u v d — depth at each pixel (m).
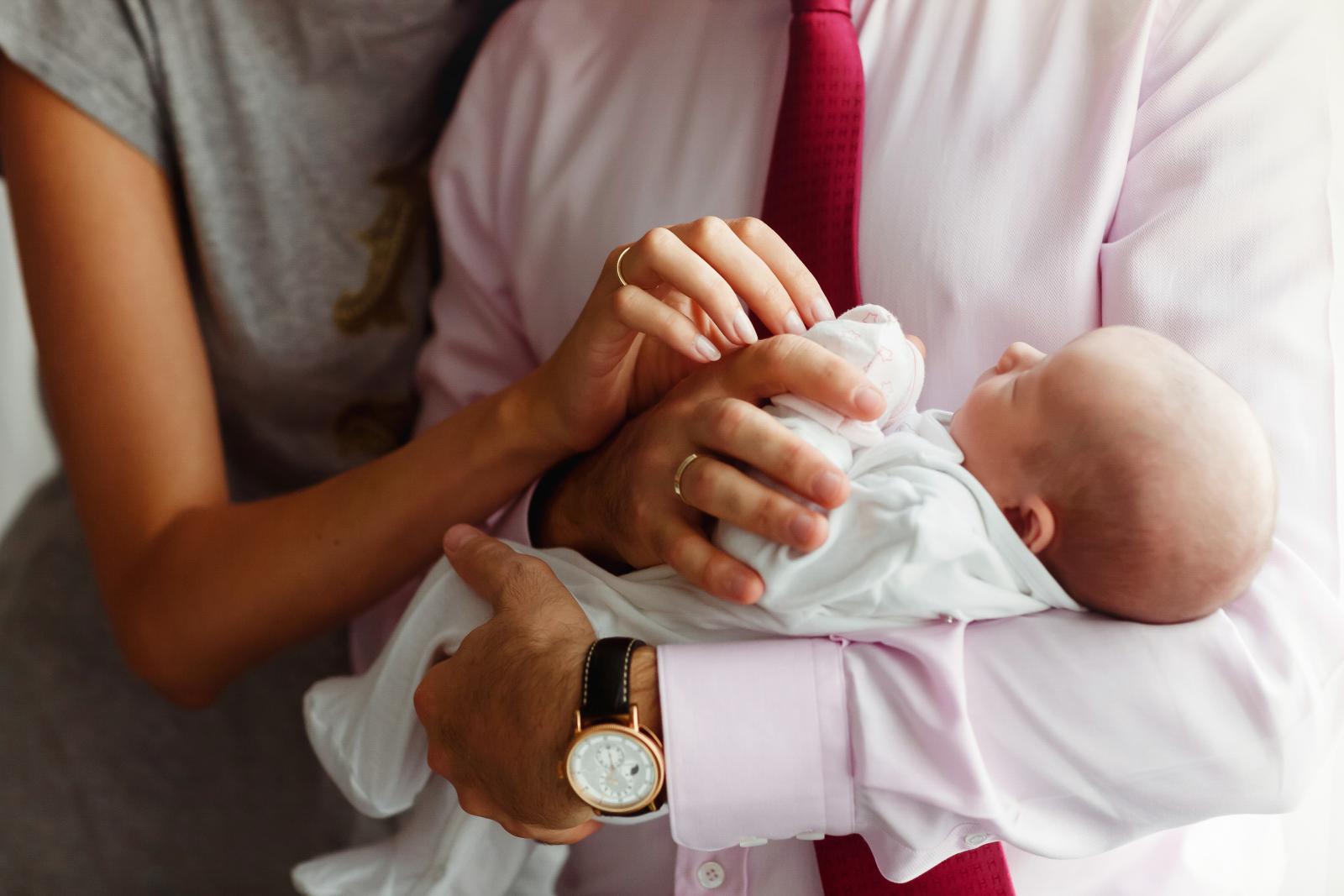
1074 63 1.04
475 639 0.90
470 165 1.34
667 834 1.02
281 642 1.18
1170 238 0.94
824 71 1.04
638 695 0.83
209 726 1.52
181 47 1.21
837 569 0.80
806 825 0.82
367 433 1.47
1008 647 0.83
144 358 1.21
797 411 0.85
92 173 1.21
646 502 0.88
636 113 1.22
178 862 1.51
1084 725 0.80
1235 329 0.91
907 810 0.80
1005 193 1.02
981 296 1.02
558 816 0.84
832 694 0.81
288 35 1.25
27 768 1.45
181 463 1.22
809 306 0.92
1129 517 0.79
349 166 1.34
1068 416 0.82
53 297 1.21
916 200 1.05
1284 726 0.78
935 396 1.05
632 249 0.89
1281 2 1.01
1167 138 0.98
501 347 1.35
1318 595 0.83
